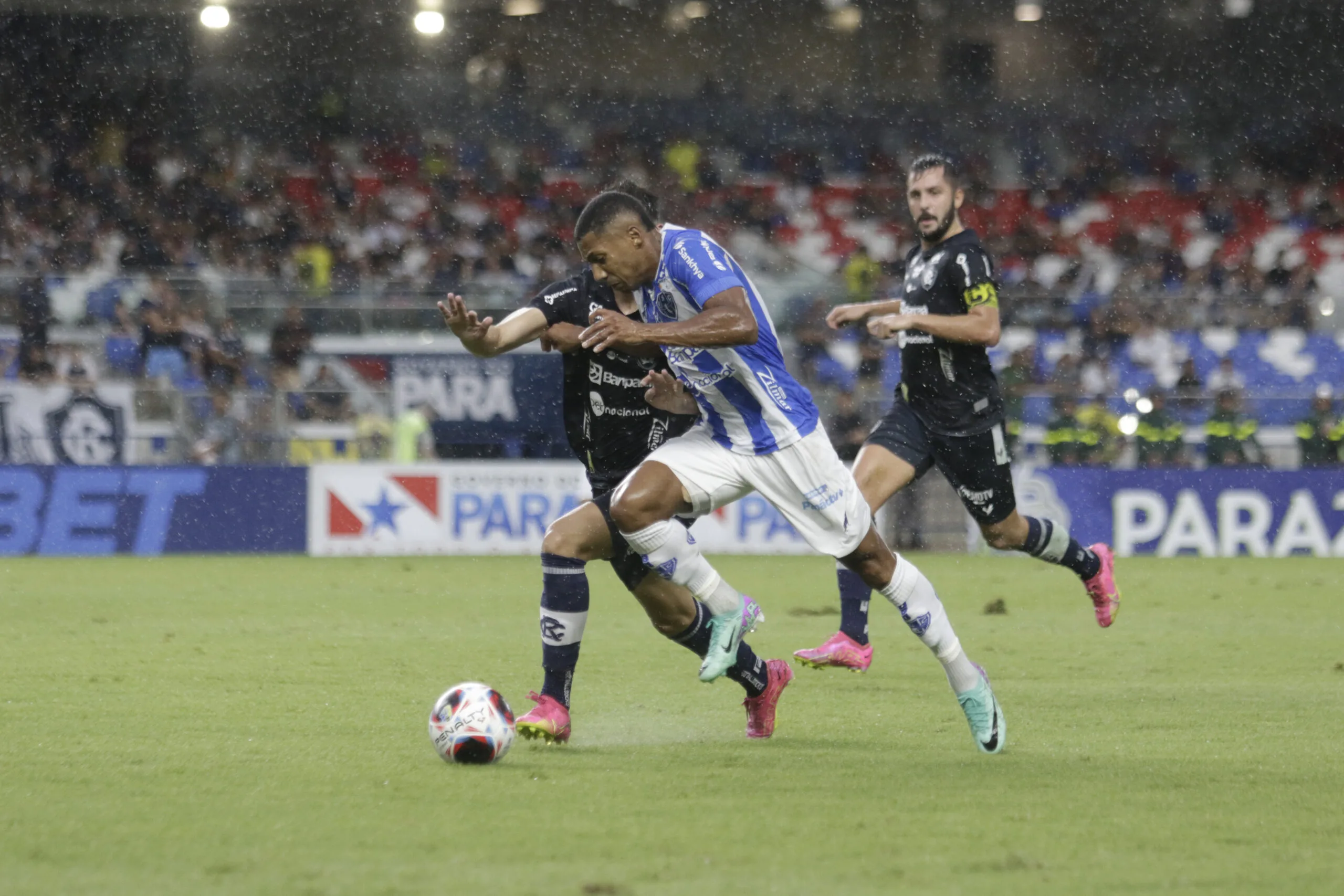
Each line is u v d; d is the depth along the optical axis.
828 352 63.66
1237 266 91.19
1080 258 89.75
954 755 17.03
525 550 56.09
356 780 15.18
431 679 24.12
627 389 18.53
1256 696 22.77
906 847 12.19
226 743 17.67
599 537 17.69
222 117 92.12
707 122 98.19
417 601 38.53
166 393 55.75
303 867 11.44
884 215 93.62
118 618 34.00
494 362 57.75
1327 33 96.25
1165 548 57.69
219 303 61.41
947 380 23.95
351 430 56.97
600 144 95.50
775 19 97.69
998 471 24.12
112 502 54.44
